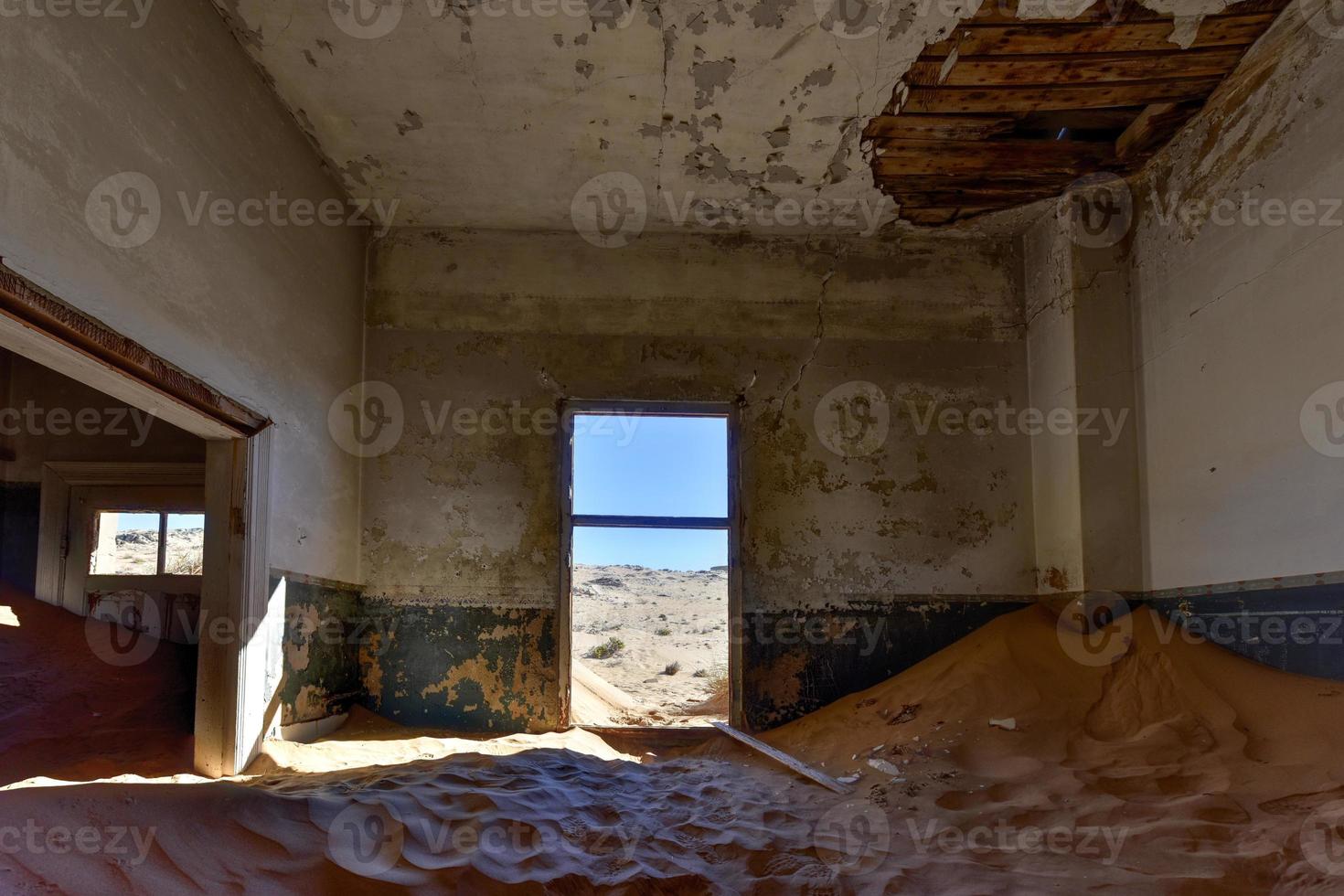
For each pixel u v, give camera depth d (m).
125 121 3.21
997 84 4.59
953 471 6.05
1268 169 4.25
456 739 5.21
